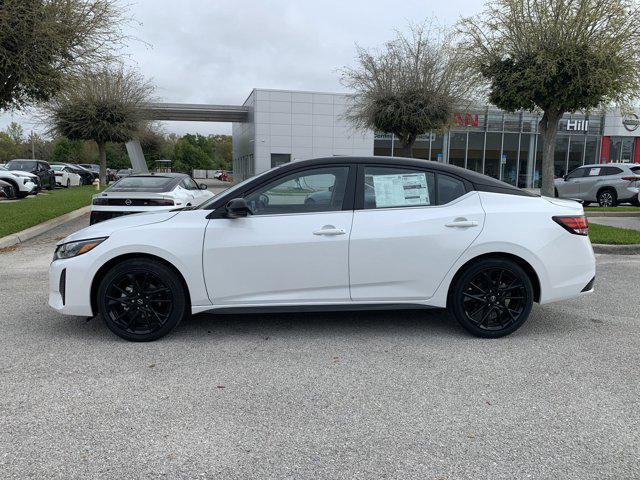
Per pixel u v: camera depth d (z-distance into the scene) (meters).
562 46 13.08
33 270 7.55
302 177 4.52
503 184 4.72
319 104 37.06
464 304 4.56
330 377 3.76
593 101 13.76
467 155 34.56
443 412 3.24
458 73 20.66
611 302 5.85
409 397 3.44
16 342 4.46
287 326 4.93
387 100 22.47
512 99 14.50
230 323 5.01
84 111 31.11
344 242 4.37
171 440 2.90
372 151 37.59
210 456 2.74
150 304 4.43
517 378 3.75
